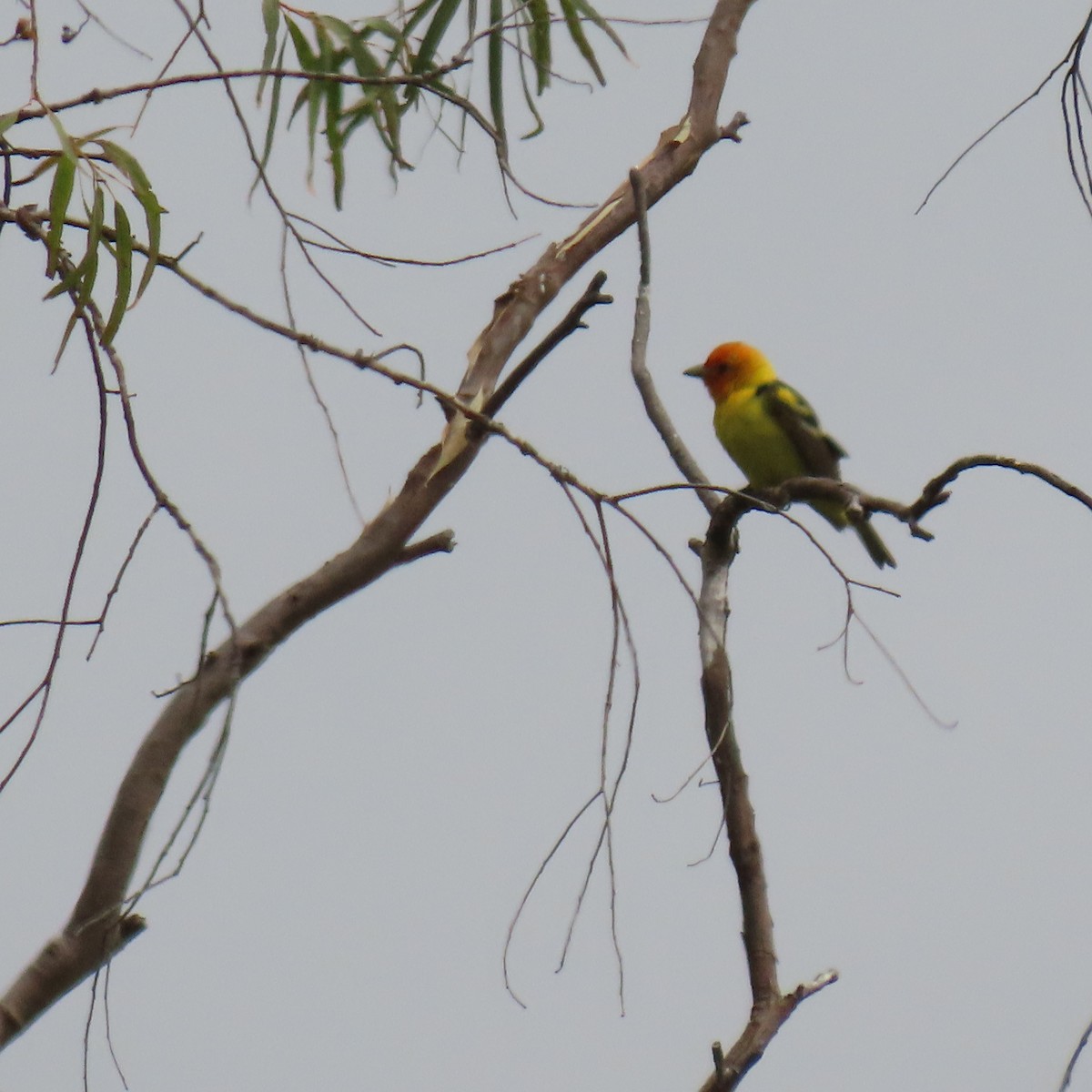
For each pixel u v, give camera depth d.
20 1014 6.76
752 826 7.46
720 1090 6.84
